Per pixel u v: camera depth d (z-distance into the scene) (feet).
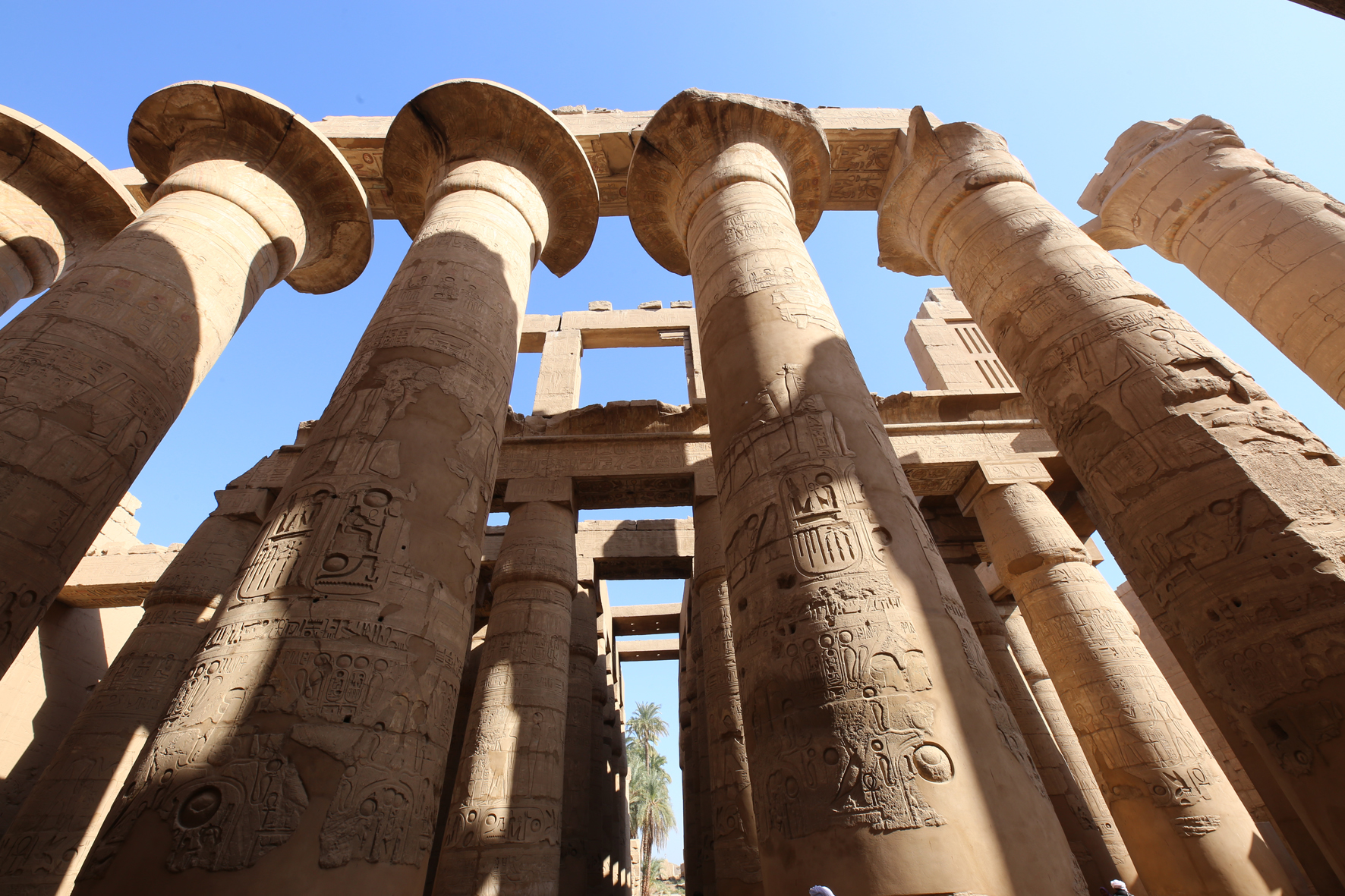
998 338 22.67
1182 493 15.58
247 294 24.49
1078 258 21.50
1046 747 36.47
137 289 20.43
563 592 37.09
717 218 24.16
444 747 13.30
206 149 26.17
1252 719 13.58
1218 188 27.35
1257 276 25.27
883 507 14.87
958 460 39.65
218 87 25.21
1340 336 22.58
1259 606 13.65
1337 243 23.47
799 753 12.12
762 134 27.81
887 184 34.88
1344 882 11.82
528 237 25.38
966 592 43.34
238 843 10.09
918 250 29.78
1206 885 22.82
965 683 12.37
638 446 43.78
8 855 27.14
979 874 9.95
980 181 26.17
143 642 33.01
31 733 46.39
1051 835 11.14
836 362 18.35
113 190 30.07
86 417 17.85
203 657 12.66
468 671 52.90
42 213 29.66
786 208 25.02
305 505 14.80
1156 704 27.09
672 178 28.76
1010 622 49.08
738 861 29.30
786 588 14.14
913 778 10.95
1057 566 33.27
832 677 12.46
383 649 12.80
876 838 10.55
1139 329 18.39
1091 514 39.50
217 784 10.64
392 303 20.02
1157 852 24.47
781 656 13.37
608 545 51.52
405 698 12.60
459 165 26.45
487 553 52.47
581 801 42.27
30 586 16.11
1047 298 21.08
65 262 30.89
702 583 37.91
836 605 13.30
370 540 14.10
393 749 12.00
